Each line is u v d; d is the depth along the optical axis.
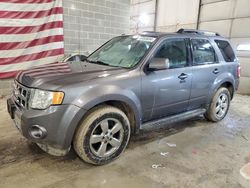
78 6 6.01
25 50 5.28
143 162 2.66
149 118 3.01
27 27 5.21
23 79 2.51
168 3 9.62
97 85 2.35
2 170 2.39
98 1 6.38
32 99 2.24
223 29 7.75
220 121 4.28
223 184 2.30
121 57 3.07
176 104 3.25
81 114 2.23
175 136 3.47
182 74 3.19
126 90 2.55
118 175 2.39
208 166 2.63
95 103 2.30
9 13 4.92
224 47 4.17
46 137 2.19
